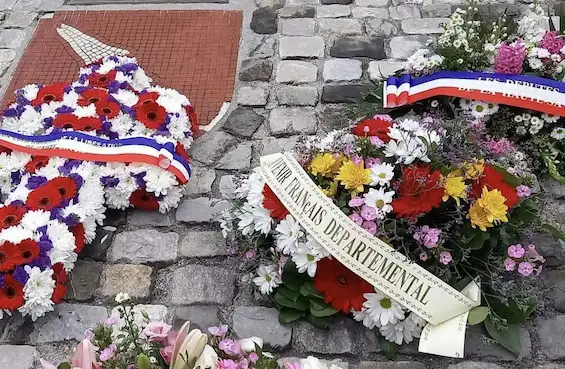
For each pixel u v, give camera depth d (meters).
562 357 2.47
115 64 3.45
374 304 2.43
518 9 3.98
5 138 3.09
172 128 3.15
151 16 4.12
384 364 2.47
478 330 2.53
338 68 3.69
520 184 2.61
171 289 2.73
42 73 3.78
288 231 2.49
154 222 2.98
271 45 3.86
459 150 2.58
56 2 4.25
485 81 3.11
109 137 3.10
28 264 2.54
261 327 2.58
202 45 3.89
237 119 3.43
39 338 2.58
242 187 2.76
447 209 2.50
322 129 3.36
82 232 2.77
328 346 2.52
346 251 2.43
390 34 3.90
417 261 2.49
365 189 2.51
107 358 2.10
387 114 3.26
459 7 4.05
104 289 2.73
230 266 2.79
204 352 2.05
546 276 2.70
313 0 4.16
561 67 3.13
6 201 2.83
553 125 3.10
